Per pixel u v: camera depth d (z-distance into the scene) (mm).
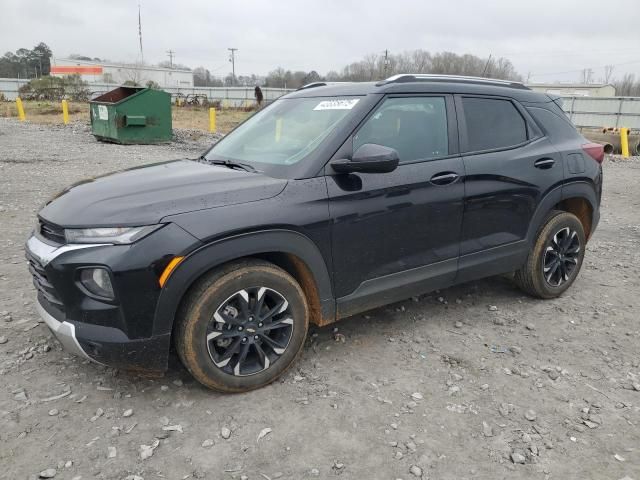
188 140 18219
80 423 2789
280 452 2617
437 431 2803
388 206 3391
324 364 3445
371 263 3430
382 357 3551
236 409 2949
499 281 5043
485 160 3877
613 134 21281
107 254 2648
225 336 2963
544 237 4320
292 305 3150
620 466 2576
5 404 2926
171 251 2688
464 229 3826
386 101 3537
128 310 2686
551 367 3477
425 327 4016
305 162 3225
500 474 2506
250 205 2928
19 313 4047
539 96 4508
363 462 2562
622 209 8914
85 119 26109
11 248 5602
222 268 2912
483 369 3436
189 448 2629
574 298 4680
